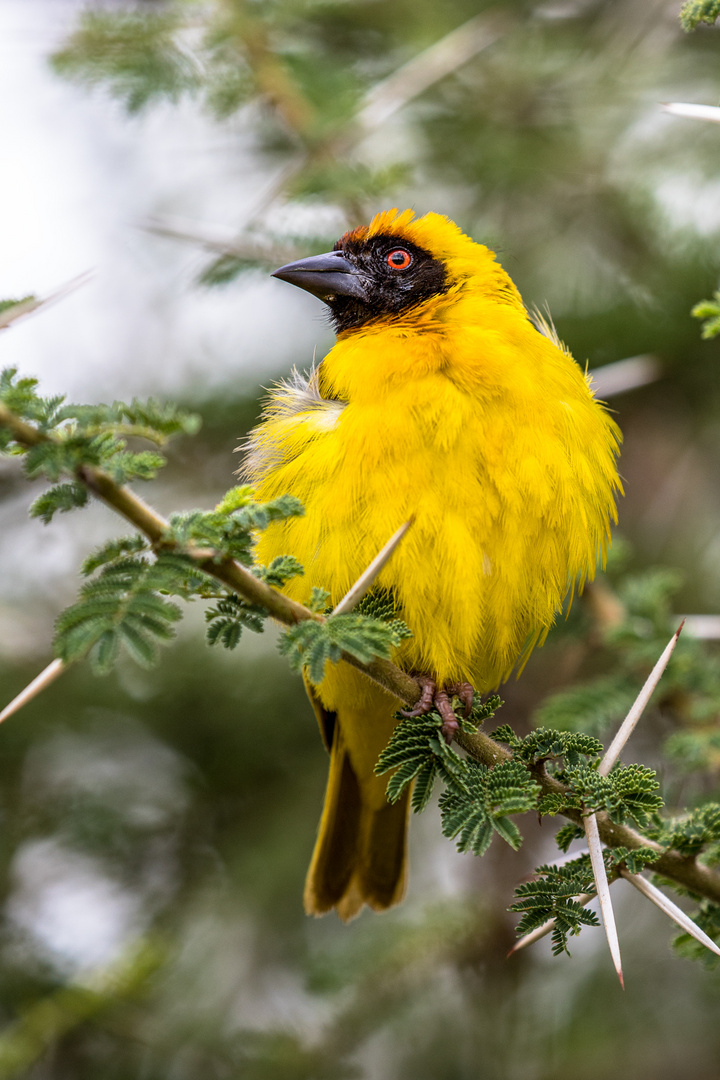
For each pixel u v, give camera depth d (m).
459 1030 10.19
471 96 12.09
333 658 4.76
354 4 11.98
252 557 4.65
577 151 11.86
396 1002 9.84
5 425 4.20
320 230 10.65
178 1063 9.49
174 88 10.33
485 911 10.50
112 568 4.44
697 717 8.68
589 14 12.43
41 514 4.41
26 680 11.24
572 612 9.88
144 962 9.55
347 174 9.94
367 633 4.81
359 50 12.10
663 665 5.67
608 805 5.37
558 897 5.27
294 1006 10.32
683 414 12.11
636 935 10.62
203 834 11.02
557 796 5.44
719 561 11.87
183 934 10.48
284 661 11.31
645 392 12.05
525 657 8.73
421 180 12.02
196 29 10.43
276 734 11.26
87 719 11.34
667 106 5.40
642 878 5.41
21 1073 9.34
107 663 4.13
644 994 10.25
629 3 11.52
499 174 11.77
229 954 10.43
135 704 11.33
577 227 11.83
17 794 11.01
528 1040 10.09
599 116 11.93
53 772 11.20
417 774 5.65
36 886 10.66
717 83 11.61
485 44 10.34
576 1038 10.03
